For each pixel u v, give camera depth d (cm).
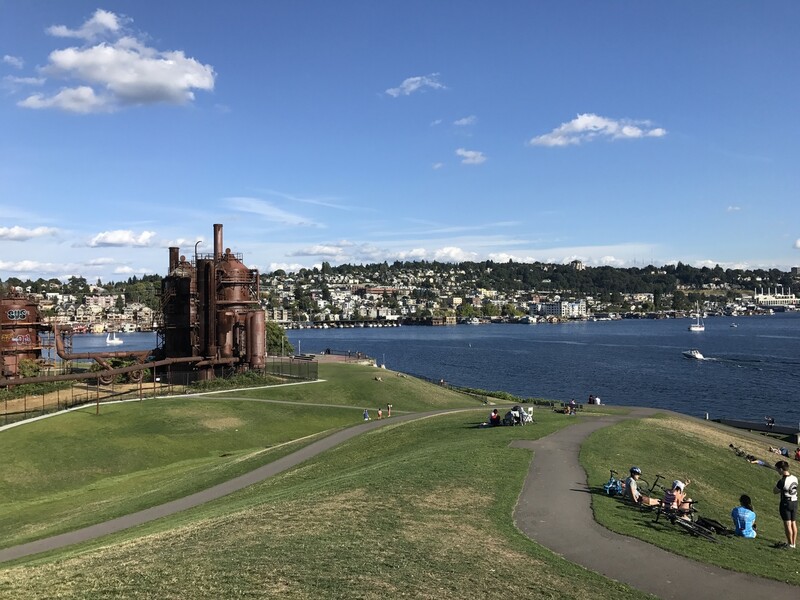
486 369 15238
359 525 1923
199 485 3553
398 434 4359
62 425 5216
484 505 2208
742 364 15450
